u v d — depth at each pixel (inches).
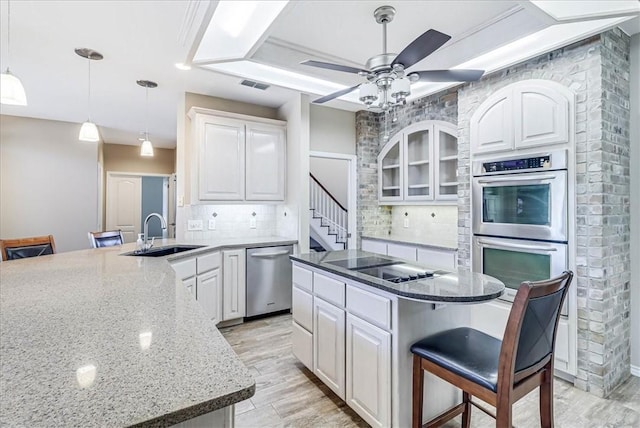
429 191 164.2
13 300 57.5
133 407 27.7
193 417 28.2
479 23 101.0
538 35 97.0
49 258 102.6
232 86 145.0
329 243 235.9
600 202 92.7
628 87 103.9
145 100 162.9
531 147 106.8
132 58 116.0
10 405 27.5
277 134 166.6
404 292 65.3
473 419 83.6
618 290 99.1
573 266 97.7
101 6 85.6
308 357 100.3
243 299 148.3
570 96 98.3
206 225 161.3
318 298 95.6
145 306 54.7
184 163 154.2
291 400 90.7
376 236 191.2
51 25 94.7
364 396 77.5
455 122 152.5
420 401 68.3
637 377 102.6
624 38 102.6
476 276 78.9
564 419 83.6
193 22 89.8
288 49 115.5
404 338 69.9
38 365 34.5
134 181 282.5
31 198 190.5
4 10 87.0
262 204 168.6
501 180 113.7
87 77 133.3
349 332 82.7
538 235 104.1
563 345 99.8
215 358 36.7
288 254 159.8
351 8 92.3
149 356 36.9
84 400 28.4
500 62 111.0
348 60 123.5
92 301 57.3
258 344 127.0
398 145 181.6
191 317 49.8
